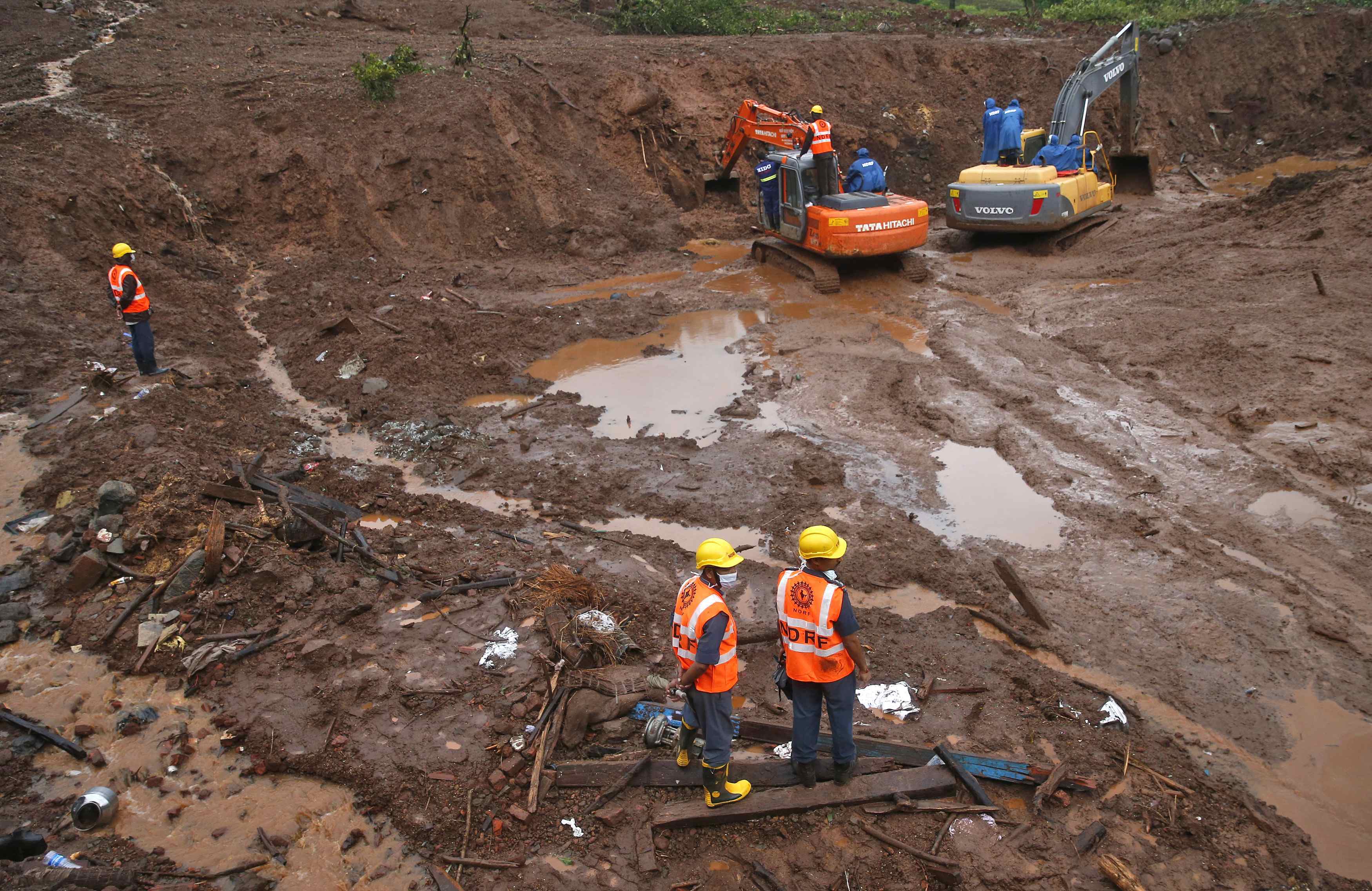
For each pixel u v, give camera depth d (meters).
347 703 6.15
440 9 26.67
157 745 5.88
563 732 5.82
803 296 15.95
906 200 16.19
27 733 5.95
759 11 31.16
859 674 5.05
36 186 14.45
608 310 15.21
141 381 11.02
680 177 21.64
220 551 7.17
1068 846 5.07
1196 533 8.27
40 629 6.96
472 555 8.02
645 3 28.34
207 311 14.24
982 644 6.96
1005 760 5.53
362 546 7.92
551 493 9.60
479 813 5.28
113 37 21.31
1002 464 9.87
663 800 5.37
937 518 8.88
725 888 4.83
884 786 5.37
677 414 11.46
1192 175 24.12
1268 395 10.52
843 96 24.33
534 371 13.09
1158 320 13.01
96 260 14.36
